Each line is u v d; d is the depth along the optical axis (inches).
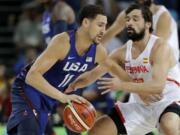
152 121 360.2
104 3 659.4
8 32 866.8
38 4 768.3
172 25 418.0
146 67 352.2
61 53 331.3
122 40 645.9
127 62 358.3
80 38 332.2
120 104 365.1
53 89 330.3
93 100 602.2
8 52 859.4
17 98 350.6
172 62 362.6
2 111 586.9
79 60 337.7
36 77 328.2
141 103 360.8
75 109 336.2
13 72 677.3
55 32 453.4
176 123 345.4
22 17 789.2
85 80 359.6
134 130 361.4
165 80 342.0
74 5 758.5
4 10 880.9
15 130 346.6
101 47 345.7
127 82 338.3
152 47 350.9
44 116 349.7
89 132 354.3
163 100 357.7
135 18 347.6
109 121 357.7
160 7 408.5
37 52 698.8
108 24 590.9
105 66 355.9
